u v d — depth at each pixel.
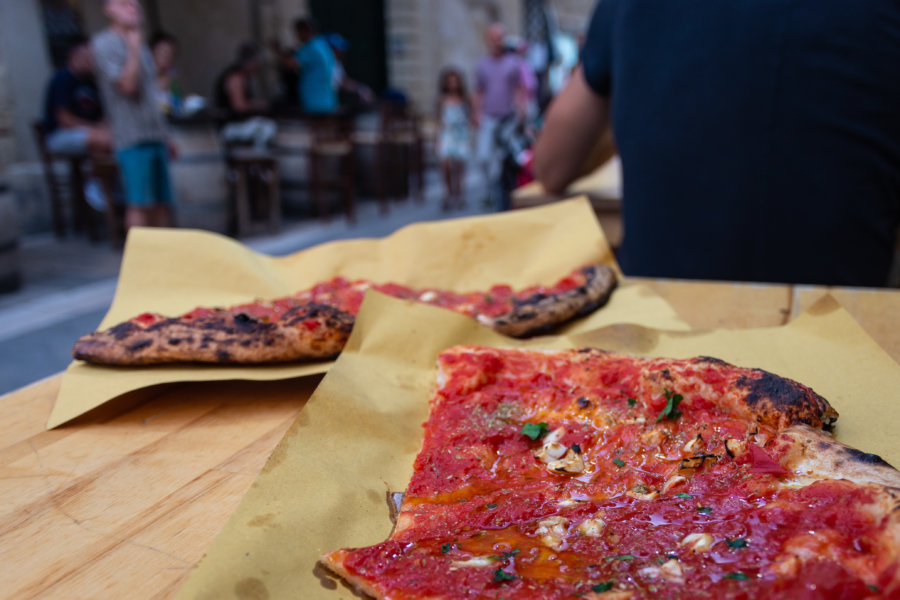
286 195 8.51
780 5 1.97
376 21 12.44
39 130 7.18
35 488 1.11
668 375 1.21
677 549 0.87
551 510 1.00
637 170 2.33
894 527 0.79
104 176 6.63
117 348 1.46
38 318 4.80
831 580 0.76
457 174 9.14
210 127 6.74
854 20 1.90
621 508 1.00
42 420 1.34
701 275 2.25
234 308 1.74
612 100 2.46
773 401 1.12
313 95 8.73
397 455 1.17
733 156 2.08
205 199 6.75
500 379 1.35
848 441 1.11
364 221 8.34
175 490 1.10
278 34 10.34
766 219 2.08
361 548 0.89
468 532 0.96
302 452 1.09
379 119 9.27
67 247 7.02
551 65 10.08
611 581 0.81
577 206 2.19
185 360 1.47
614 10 2.43
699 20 2.12
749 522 0.90
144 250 1.98
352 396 1.25
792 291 1.78
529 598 0.79
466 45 13.97
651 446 1.13
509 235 2.15
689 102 2.14
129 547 0.96
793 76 1.96
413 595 0.81
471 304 1.79
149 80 5.50
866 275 2.06
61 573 0.91
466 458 1.13
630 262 2.45
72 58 6.89
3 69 7.20
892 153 1.95
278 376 1.42
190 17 9.58
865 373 1.29
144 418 1.36
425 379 1.40
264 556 0.86
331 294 1.88
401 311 1.52
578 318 1.73
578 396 1.28
